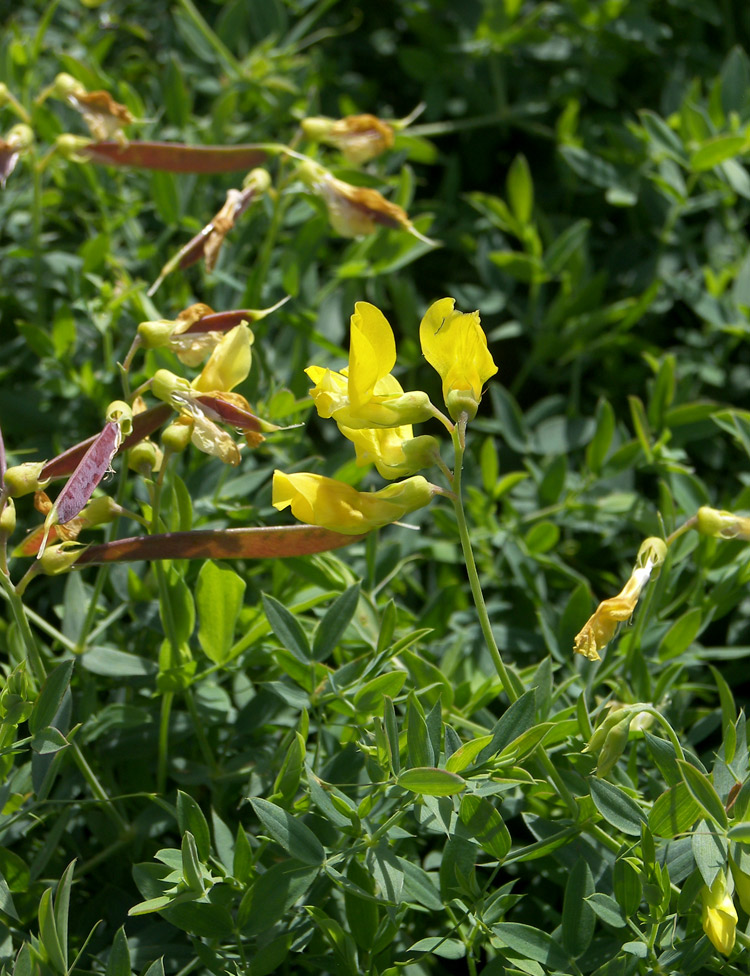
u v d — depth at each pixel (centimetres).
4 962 37
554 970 37
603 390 51
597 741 37
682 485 42
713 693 43
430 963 39
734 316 47
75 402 45
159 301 45
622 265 53
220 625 39
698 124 47
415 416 36
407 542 43
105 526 43
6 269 48
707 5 57
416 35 60
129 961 36
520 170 48
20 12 60
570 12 55
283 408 42
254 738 40
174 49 58
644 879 36
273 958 37
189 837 36
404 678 38
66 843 40
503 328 50
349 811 37
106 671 40
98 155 42
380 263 45
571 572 42
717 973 38
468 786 37
